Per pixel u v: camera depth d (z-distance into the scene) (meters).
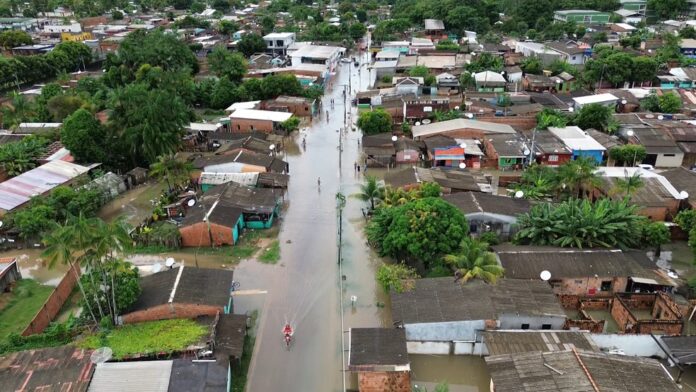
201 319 38.97
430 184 58.06
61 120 93.00
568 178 60.44
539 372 31.41
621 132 81.44
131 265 44.25
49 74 131.62
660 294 42.25
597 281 44.72
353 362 34.22
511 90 112.25
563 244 48.75
